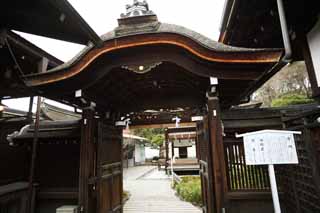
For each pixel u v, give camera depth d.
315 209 2.47
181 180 8.20
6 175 4.35
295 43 3.72
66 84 3.13
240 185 3.50
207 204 3.36
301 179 2.82
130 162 20.89
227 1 3.20
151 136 24.22
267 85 16.75
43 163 3.96
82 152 3.22
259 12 3.24
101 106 4.05
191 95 4.40
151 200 6.35
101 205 3.32
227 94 3.74
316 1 2.83
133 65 2.98
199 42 2.68
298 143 2.88
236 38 3.99
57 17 1.94
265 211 3.38
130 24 3.11
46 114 7.25
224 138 3.66
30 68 4.54
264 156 2.13
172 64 3.26
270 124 3.53
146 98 4.68
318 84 3.13
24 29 2.27
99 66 3.02
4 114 6.07
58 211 3.21
